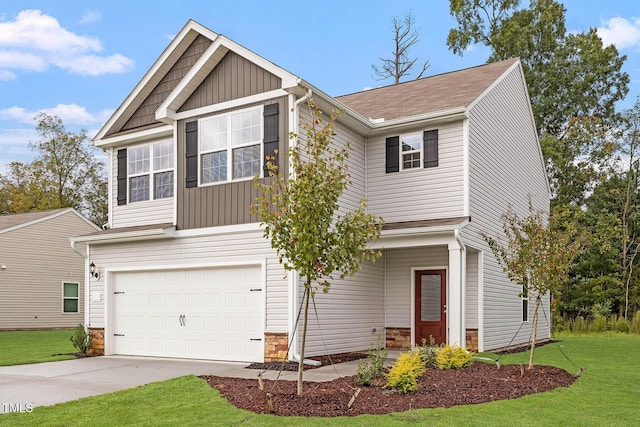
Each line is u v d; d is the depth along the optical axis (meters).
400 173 15.16
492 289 15.59
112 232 15.05
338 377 9.98
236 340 12.91
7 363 12.84
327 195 7.84
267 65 12.81
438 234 13.12
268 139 12.80
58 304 27.58
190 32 15.04
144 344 14.38
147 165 15.85
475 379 9.45
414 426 6.59
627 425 6.79
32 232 26.70
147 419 7.23
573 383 9.52
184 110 14.23
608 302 29.05
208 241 13.48
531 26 31.62
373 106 17.84
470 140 14.55
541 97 32.06
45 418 7.44
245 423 6.86
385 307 15.84
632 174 31.67
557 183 32.09
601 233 29.23
